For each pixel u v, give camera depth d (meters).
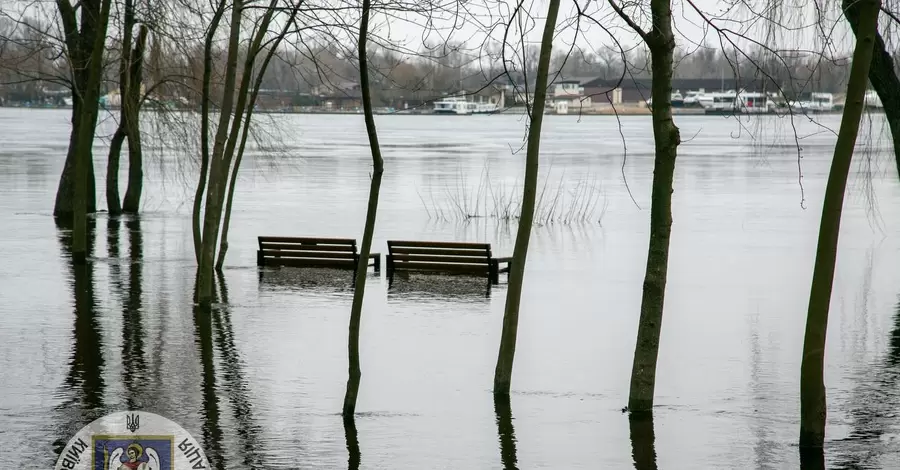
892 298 26.70
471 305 25.64
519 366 19.36
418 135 150.50
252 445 14.34
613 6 14.57
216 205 24.70
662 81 14.80
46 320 22.89
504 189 60.81
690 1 15.28
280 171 74.94
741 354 20.36
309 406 16.36
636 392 16.17
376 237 40.16
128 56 39.31
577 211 49.75
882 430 15.19
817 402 14.20
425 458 13.88
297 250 32.25
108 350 20.03
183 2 35.19
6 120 180.25
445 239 39.66
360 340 21.42
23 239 37.50
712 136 138.88
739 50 15.34
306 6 25.33
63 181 45.44
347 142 121.94
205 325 22.64
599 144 119.31
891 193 57.72
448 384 17.91
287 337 21.52
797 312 24.80
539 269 32.00
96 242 37.03
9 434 14.67
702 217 46.97
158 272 30.36
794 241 38.75
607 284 29.11
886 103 21.27
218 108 41.84
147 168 73.44
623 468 13.53
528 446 14.42
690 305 25.77
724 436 14.92
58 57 39.94
